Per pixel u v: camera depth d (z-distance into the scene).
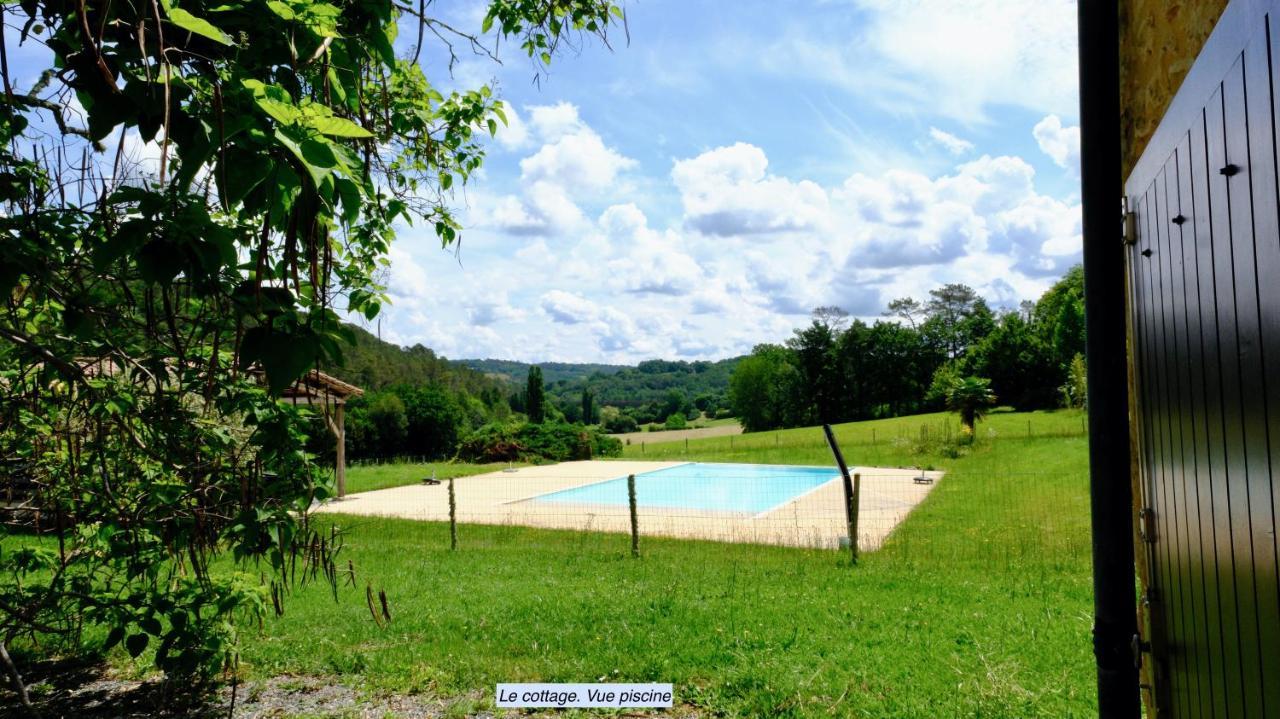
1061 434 25.44
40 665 4.96
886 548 9.64
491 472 25.73
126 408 2.65
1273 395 1.10
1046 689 4.29
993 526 11.04
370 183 2.19
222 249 1.50
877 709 4.12
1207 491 1.52
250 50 1.59
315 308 1.82
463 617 6.24
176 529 3.11
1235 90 1.24
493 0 4.04
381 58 2.25
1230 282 1.31
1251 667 1.26
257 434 2.79
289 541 2.99
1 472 3.30
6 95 1.37
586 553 9.84
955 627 5.72
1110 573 2.18
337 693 4.59
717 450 34.50
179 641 3.33
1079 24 2.25
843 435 38.12
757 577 7.94
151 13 1.44
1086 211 2.25
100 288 2.18
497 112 4.04
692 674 4.82
